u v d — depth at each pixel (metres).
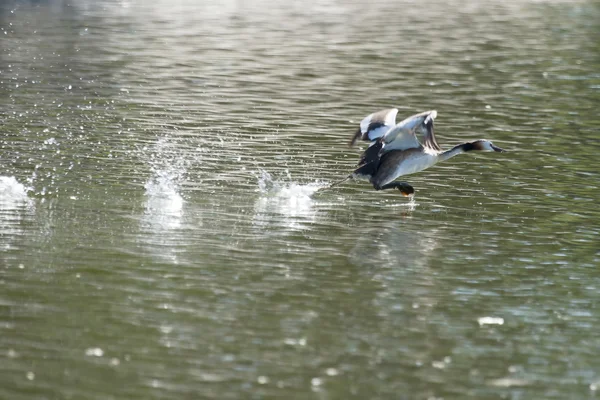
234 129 22.75
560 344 11.60
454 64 32.94
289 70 31.25
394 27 42.41
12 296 12.31
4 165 18.48
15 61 30.70
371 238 15.42
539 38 39.44
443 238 15.52
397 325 12.00
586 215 16.83
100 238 14.74
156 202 16.81
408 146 16.09
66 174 18.17
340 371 10.65
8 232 14.78
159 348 11.00
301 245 14.95
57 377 10.18
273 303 12.53
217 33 39.09
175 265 13.74
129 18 42.75
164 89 27.38
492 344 11.53
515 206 17.34
